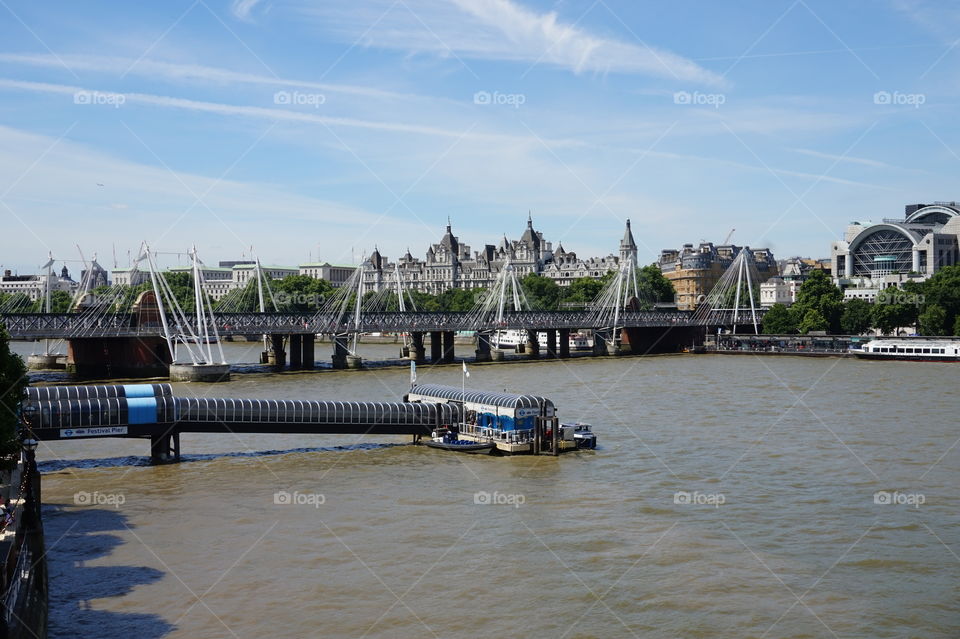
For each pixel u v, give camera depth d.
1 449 54.50
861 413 110.62
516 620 46.28
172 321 187.25
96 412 78.81
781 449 86.75
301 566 53.97
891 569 53.16
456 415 92.50
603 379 162.50
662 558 55.12
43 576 49.22
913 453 84.12
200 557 55.47
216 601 48.66
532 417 86.94
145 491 71.38
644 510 65.50
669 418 107.69
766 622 45.91
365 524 62.34
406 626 45.59
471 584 51.06
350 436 97.06
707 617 46.53
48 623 45.78
